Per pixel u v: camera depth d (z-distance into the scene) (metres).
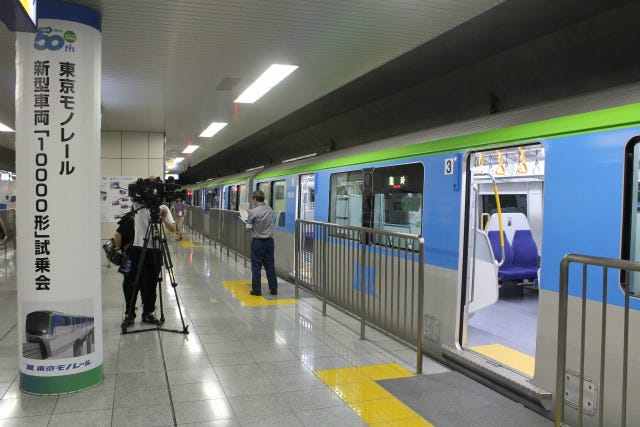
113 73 6.14
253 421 3.27
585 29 4.97
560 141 3.56
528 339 5.34
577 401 3.30
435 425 3.27
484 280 5.30
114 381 3.91
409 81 7.62
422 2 3.99
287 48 5.14
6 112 8.56
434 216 4.97
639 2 4.32
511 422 3.35
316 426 3.21
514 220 7.85
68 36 3.54
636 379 2.96
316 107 9.81
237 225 10.92
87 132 3.64
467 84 7.03
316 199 8.19
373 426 3.23
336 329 5.55
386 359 4.57
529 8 4.76
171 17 4.25
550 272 3.56
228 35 4.78
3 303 6.71
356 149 7.11
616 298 3.10
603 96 3.39
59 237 3.56
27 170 3.53
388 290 5.68
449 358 4.55
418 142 5.39
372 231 5.00
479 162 6.34
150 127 10.81
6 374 4.05
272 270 7.53
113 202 10.88
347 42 4.98
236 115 9.20
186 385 3.85
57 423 3.19
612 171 3.19
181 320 5.53
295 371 4.21
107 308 6.41
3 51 4.95
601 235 3.23
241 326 5.63
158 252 5.50
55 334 3.60
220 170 27.14
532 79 6.09
